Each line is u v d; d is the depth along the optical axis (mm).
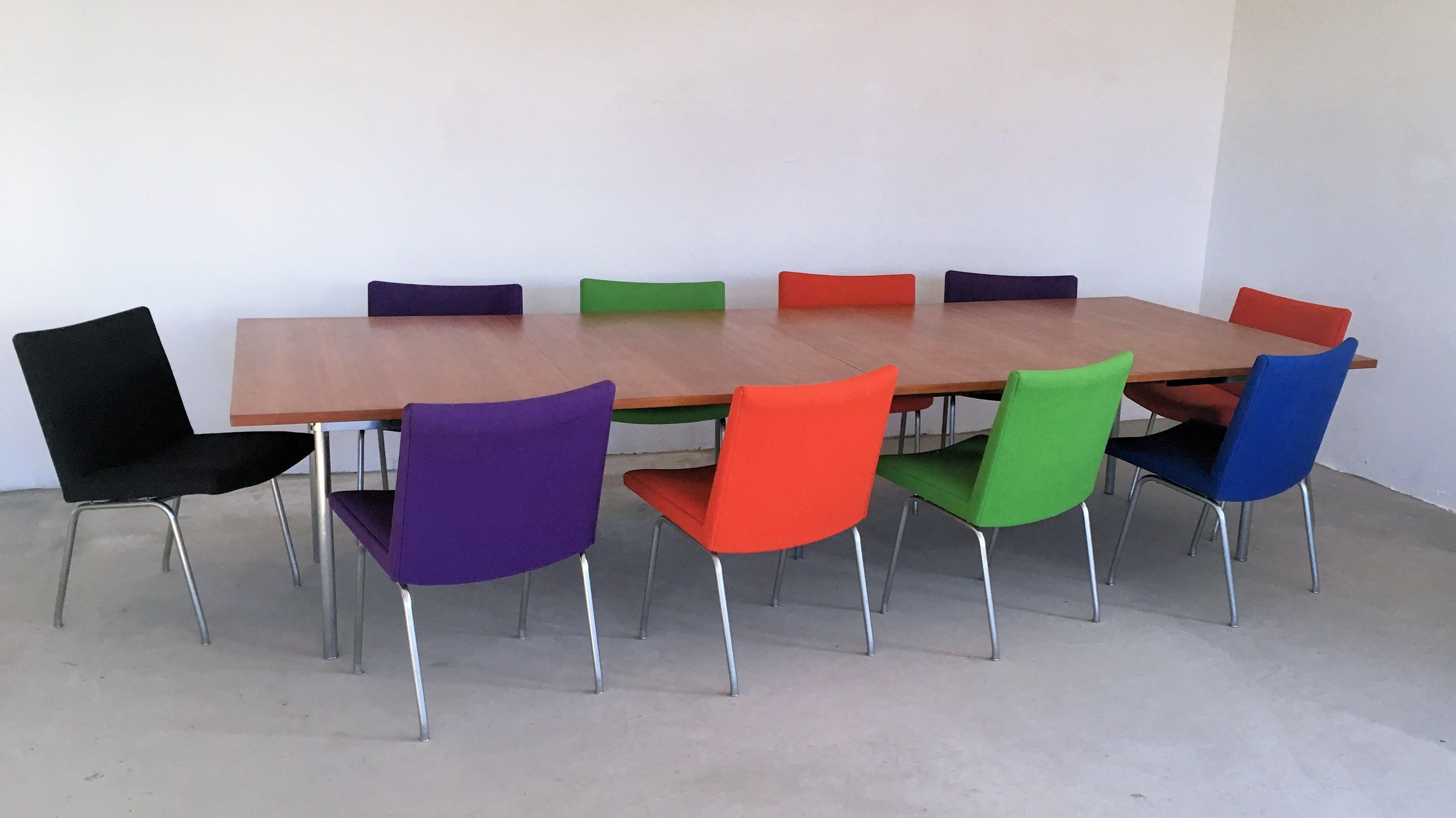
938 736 2377
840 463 2406
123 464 2740
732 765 2250
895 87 4391
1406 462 4102
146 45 3527
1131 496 3135
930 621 2939
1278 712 2514
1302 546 3551
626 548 3398
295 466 4055
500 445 2078
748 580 3182
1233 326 3527
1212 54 4812
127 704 2416
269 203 3779
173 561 3205
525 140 3990
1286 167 4586
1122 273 4973
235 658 2637
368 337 3025
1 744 2248
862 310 3711
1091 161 4766
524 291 4152
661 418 3346
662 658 2701
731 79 4172
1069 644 2824
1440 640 2889
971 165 4590
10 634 2725
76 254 3627
